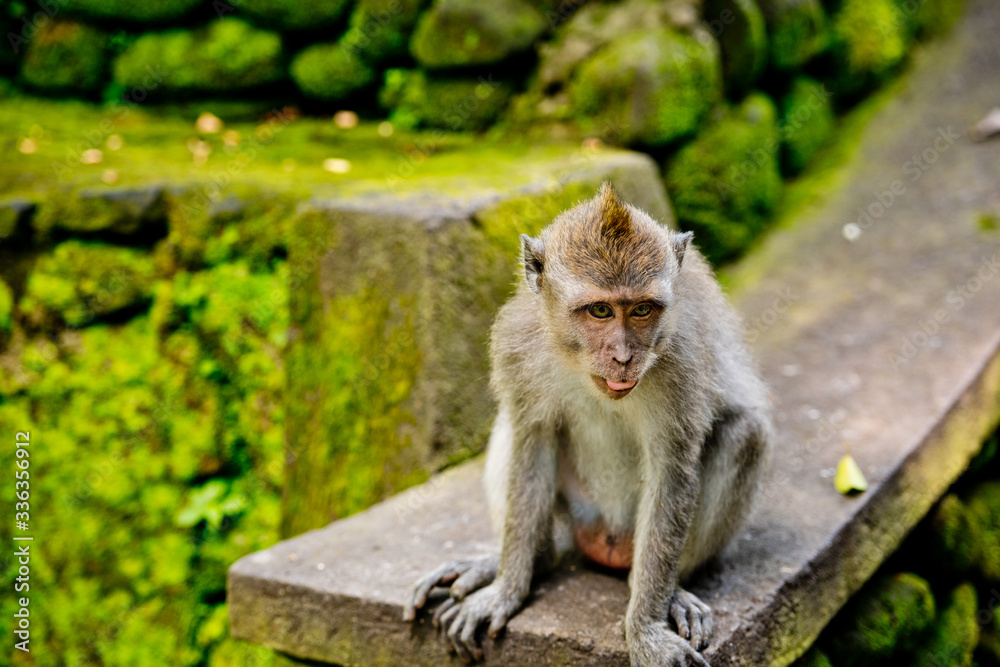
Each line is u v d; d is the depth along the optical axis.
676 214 7.22
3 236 5.93
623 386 3.14
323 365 5.46
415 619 3.55
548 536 3.76
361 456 5.23
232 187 5.91
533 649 3.38
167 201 5.93
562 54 7.35
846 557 4.09
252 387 5.80
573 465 3.87
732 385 3.71
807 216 7.93
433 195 5.52
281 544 4.15
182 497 5.78
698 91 7.18
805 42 8.20
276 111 8.20
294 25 7.97
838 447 4.79
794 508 4.25
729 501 3.71
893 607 4.52
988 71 9.10
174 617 5.68
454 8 7.39
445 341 5.10
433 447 5.00
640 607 3.29
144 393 5.89
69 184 6.02
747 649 3.40
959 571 5.14
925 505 4.74
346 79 7.95
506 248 5.49
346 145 7.45
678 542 3.37
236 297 5.83
